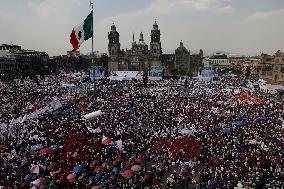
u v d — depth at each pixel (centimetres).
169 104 8600
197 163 4766
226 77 19338
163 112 7606
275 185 3956
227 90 11475
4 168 4225
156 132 5903
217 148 5138
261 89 12444
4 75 17738
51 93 10269
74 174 3762
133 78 15225
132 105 8262
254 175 4206
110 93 10450
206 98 9831
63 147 4791
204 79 14888
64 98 9088
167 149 5075
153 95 10294
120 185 3822
